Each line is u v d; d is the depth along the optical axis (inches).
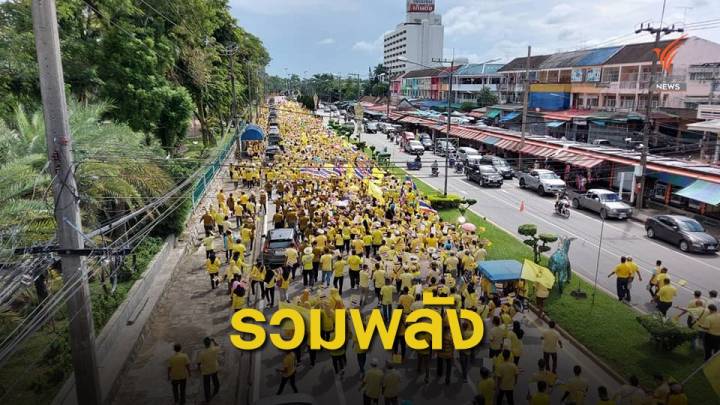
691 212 1168.8
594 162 1390.3
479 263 663.1
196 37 1519.4
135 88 991.6
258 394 472.1
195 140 1910.7
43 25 348.8
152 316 619.2
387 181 1254.3
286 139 2105.1
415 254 754.8
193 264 820.6
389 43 7327.8
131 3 1047.0
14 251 371.2
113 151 684.1
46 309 325.4
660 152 1668.3
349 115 3941.9
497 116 2780.5
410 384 491.5
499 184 1541.6
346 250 839.7
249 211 1024.9
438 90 3806.6
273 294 654.5
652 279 646.5
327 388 481.4
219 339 579.8
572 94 2368.4
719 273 801.6
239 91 2292.1
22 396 444.5
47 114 355.9
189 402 460.1
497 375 429.7
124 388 482.0
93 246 395.9
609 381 498.3
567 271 717.3
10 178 507.5
